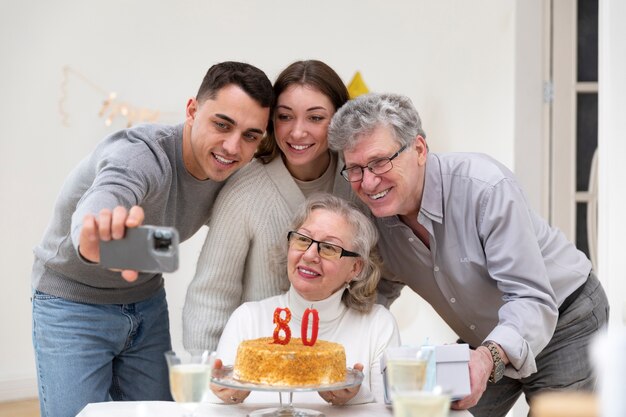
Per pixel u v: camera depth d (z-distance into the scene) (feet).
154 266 4.78
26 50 15.21
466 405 5.99
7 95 15.11
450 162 7.18
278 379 5.61
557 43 13.44
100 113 15.53
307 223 6.93
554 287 7.47
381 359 6.18
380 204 6.90
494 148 13.75
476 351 6.26
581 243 13.66
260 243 7.55
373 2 15.64
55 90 15.39
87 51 15.52
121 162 6.49
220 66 7.14
